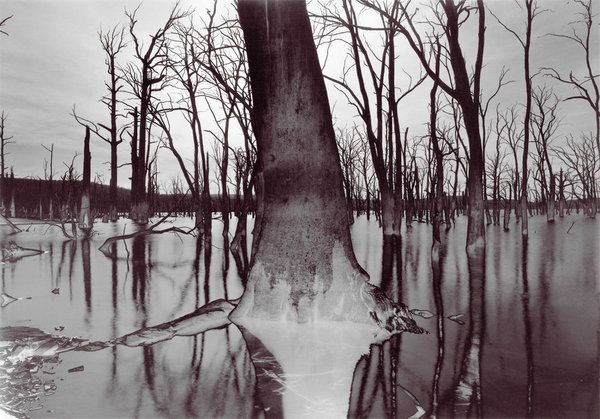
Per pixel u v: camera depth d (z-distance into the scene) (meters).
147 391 5.07
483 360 5.93
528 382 5.14
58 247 20.38
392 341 6.93
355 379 5.38
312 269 8.05
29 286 11.62
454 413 4.42
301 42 8.10
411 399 4.75
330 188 8.30
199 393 5.00
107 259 16.84
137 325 7.96
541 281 11.66
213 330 7.62
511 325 7.63
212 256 18.05
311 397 4.85
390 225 24.91
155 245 22.22
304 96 8.13
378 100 24.72
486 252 17.66
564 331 7.20
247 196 19.84
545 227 31.08
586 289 10.57
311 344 6.77
